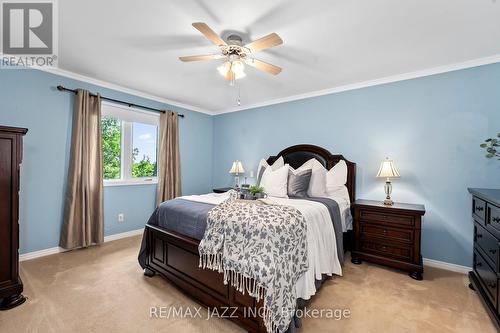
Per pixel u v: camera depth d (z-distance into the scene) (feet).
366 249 8.98
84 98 10.18
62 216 9.98
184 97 13.29
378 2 5.47
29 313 5.88
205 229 6.40
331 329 5.44
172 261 7.10
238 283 5.30
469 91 8.48
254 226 5.43
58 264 8.71
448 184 8.84
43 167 9.44
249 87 11.53
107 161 11.64
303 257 5.71
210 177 16.70
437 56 8.12
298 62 8.66
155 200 13.42
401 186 9.73
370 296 6.82
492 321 5.72
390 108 10.02
